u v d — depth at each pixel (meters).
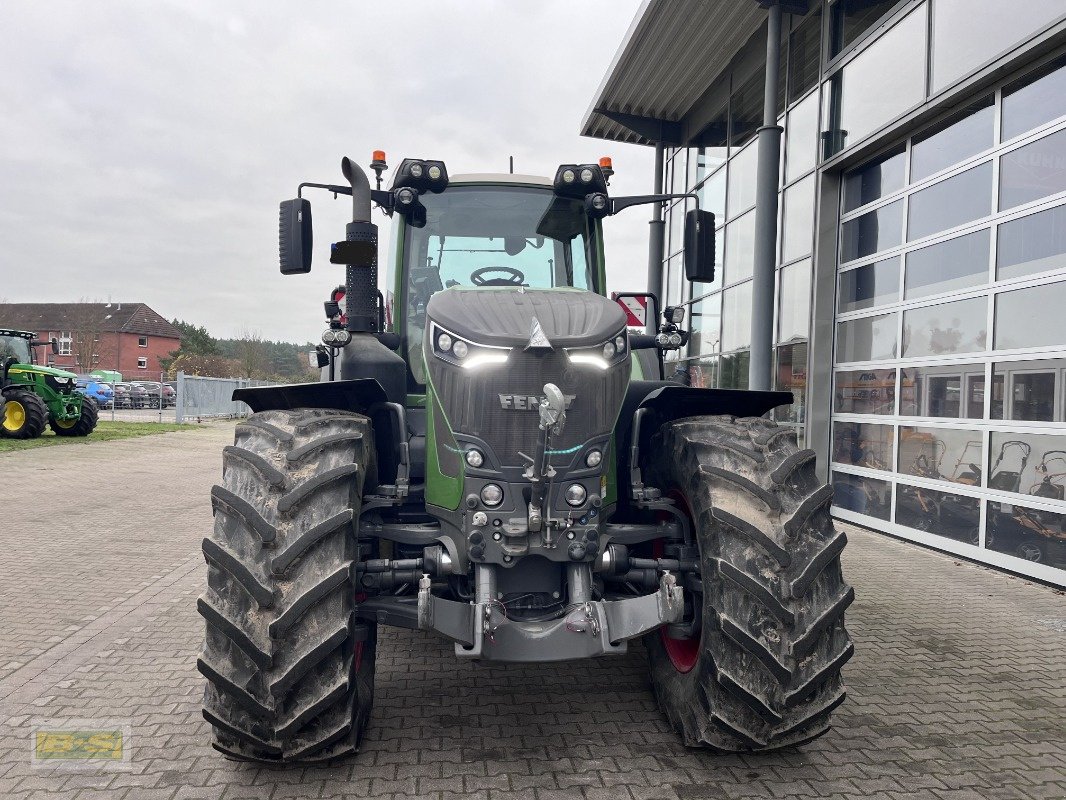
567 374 2.75
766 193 7.73
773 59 7.66
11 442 15.70
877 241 7.70
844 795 2.62
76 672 3.67
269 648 2.38
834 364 8.32
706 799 2.57
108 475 11.40
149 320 66.81
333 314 3.43
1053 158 5.52
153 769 2.73
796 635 2.55
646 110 11.52
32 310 66.81
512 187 4.00
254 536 2.48
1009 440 5.88
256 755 2.57
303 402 3.07
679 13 8.70
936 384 6.74
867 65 7.55
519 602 2.84
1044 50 5.48
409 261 3.91
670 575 2.67
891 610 4.89
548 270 3.99
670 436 3.13
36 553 6.29
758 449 2.81
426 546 2.96
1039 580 5.58
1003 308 5.98
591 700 3.41
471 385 2.74
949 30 6.38
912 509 7.00
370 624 2.97
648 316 4.65
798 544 2.62
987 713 3.34
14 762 2.79
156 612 4.67
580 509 2.77
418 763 2.79
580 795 2.58
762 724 2.63
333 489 2.56
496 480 2.73
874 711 3.34
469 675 3.71
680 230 12.29
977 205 6.31
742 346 10.05
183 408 24.08
